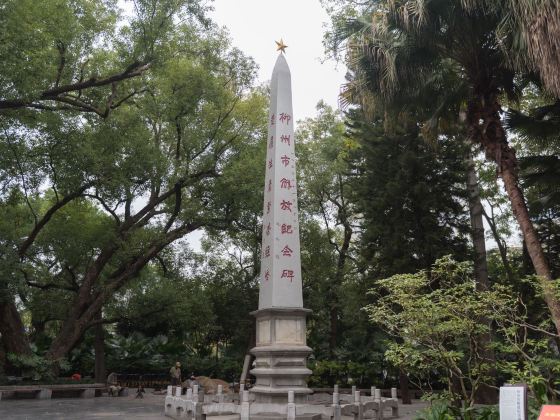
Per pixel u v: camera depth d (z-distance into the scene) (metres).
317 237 27.69
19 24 15.10
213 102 23.38
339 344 28.69
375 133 20.19
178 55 22.88
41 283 25.19
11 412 14.77
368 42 13.89
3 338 21.56
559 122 14.82
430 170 19.38
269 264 14.16
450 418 7.49
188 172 23.02
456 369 9.27
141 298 25.72
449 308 8.52
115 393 22.75
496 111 13.40
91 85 19.70
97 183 21.89
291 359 13.45
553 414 4.36
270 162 15.07
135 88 22.73
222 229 24.72
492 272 24.89
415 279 8.87
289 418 11.38
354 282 21.84
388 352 9.20
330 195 28.97
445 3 12.35
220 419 12.07
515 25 11.34
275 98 15.32
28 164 21.66
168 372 29.30
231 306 29.86
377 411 12.61
